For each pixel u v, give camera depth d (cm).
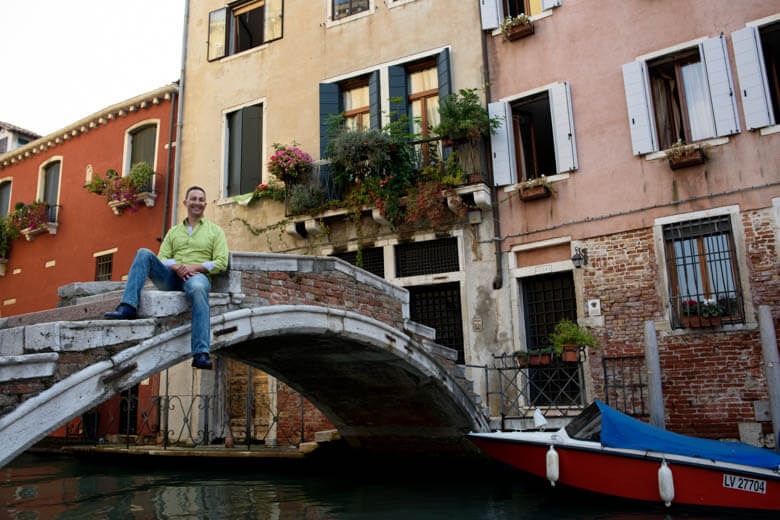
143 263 492
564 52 982
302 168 1124
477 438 728
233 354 793
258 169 1227
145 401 1238
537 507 627
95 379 444
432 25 1102
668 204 866
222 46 1328
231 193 1253
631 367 852
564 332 834
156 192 1344
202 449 1023
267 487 788
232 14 1348
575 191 937
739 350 793
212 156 1280
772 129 812
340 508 641
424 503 663
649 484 605
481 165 1001
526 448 687
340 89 1179
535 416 722
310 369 867
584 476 639
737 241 813
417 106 1109
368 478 862
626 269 881
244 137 1247
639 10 932
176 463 1008
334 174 1097
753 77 832
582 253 911
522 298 967
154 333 493
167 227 1308
